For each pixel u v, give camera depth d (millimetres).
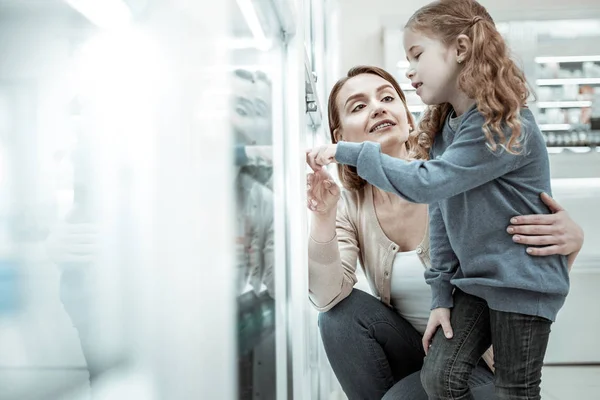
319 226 1446
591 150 3762
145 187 369
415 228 1543
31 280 310
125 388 352
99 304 343
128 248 361
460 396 1201
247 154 623
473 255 1244
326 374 2311
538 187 1269
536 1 3861
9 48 315
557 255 1243
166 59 380
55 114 328
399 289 1532
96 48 348
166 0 380
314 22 2350
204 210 421
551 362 3586
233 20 522
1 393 285
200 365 406
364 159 1242
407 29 1377
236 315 511
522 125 1224
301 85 1068
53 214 323
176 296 389
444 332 1264
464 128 1243
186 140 394
